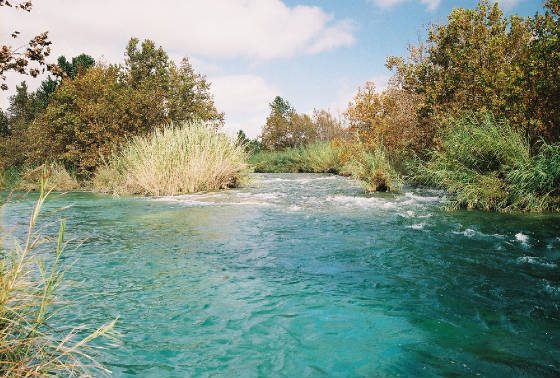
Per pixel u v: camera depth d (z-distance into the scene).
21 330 2.40
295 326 2.90
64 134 18.66
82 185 17.73
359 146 13.78
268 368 2.35
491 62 10.45
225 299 3.44
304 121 41.91
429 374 2.24
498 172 8.38
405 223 6.61
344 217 7.36
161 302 3.38
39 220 7.66
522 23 10.52
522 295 3.38
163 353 2.54
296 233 6.05
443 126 11.77
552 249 4.77
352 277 3.96
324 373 2.29
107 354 2.52
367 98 15.34
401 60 14.05
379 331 2.80
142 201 10.64
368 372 2.29
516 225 6.19
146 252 5.03
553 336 2.66
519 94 8.93
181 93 22.91
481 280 3.78
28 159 20.02
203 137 14.50
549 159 7.68
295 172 28.44
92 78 20.23
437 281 3.78
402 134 14.27
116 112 18.36
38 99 38.19
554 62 8.45
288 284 3.79
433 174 11.41
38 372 2.14
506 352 2.47
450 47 12.02
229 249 5.14
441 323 2.90
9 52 5.94
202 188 13.47
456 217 7.04
